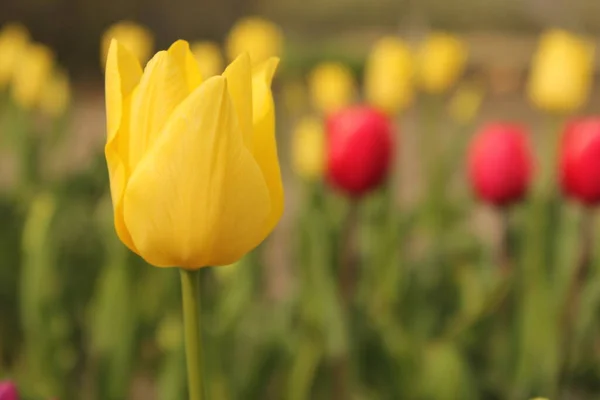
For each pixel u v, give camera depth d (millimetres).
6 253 1837
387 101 2025
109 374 1602
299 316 1659
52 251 1651
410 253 1890
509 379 1632
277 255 1998
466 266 1738
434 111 2139
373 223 1771
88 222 1804
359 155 1586
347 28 10195
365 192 1609
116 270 1600
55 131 2469
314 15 9969
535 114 5559
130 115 965
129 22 8133
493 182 1608
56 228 1721
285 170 2090
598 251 1652
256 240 981
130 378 1652
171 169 927
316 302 1593
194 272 990
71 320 1722
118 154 973
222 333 1578
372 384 1588
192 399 1001
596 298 1601
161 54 938
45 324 1628
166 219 944
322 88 2244
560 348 1617
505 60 8172
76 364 1711
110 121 969
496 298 1596
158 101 939
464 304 1689
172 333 1561
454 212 1995
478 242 1776
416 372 1560
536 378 1601
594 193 1581
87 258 1763
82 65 7891
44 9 7984
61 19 8016
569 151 1586
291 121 2410
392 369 1572
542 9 6234
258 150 986
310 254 1609
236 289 1603
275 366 1606
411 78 2078
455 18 9297
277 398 1672
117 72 963
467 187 2010
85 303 1741
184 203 939
